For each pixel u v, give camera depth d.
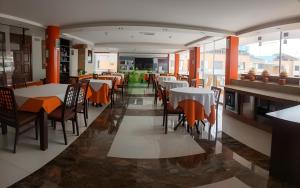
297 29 5.38
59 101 3.36
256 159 3.02
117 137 3.80
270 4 3.95
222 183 2.39
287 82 5.10
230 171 2.66
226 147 3.46
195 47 10.55
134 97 8.67
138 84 14.73
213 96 4.11
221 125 4.84
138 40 10.19
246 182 2.42
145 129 4.34
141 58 18.41
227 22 5.47
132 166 2.74
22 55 8.06
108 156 3.01
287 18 4.83
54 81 6.62
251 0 3.78
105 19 5.64
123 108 6.38
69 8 4.62
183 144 3.56
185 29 6.02
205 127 4.61
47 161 2.79
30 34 8.03
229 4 4.05
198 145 3.53
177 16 5.10
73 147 3.29
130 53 18.34
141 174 2.55
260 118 4.63
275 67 6.04
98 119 5.02
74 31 6.74
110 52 18.14
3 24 6.05
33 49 8.48
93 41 11.00
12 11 4.93
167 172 2.62
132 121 4.94
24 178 2.38
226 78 6.93
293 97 4.08
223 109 6.26
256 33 6.08
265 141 3.79
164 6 4.33
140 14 5.04
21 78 5.12
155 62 18.41
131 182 2.37
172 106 4.14
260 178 2.50
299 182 2.27
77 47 10.76
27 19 5.73
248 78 6.31
